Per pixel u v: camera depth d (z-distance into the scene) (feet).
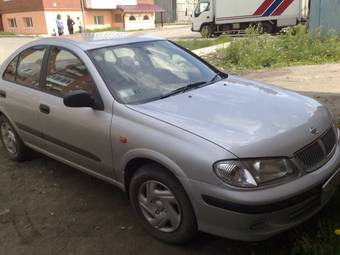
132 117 11.32
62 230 12.47
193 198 9.87
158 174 10.68
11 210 13.85
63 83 13.82
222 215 9.49
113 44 14.03
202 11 84.69
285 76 32.78
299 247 10.02
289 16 76.28
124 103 11.89
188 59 15.02
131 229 12.21
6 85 16.57
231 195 9.21
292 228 10.16
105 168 12.48
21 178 16.24
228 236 9.64
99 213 13.24
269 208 9.20
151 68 13.64
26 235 12.37
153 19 153.48
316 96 24.88
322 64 37.14
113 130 11.62
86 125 12.49
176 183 10.33
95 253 11.25
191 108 11.39
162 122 10.73
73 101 11.85
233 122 10.50
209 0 83.10
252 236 9.41
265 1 77.61
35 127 15.08
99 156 12.47
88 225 12.62
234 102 11.80
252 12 79.20
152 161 10.85
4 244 12.02
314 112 11.55
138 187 11.53
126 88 12.44
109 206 13.61
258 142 9.64
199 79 13.93
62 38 15.11
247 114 10.96
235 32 82.48
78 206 13.76
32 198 14.56
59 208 13.74
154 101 12.05
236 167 9.30
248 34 48.49
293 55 40.86
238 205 9.17
